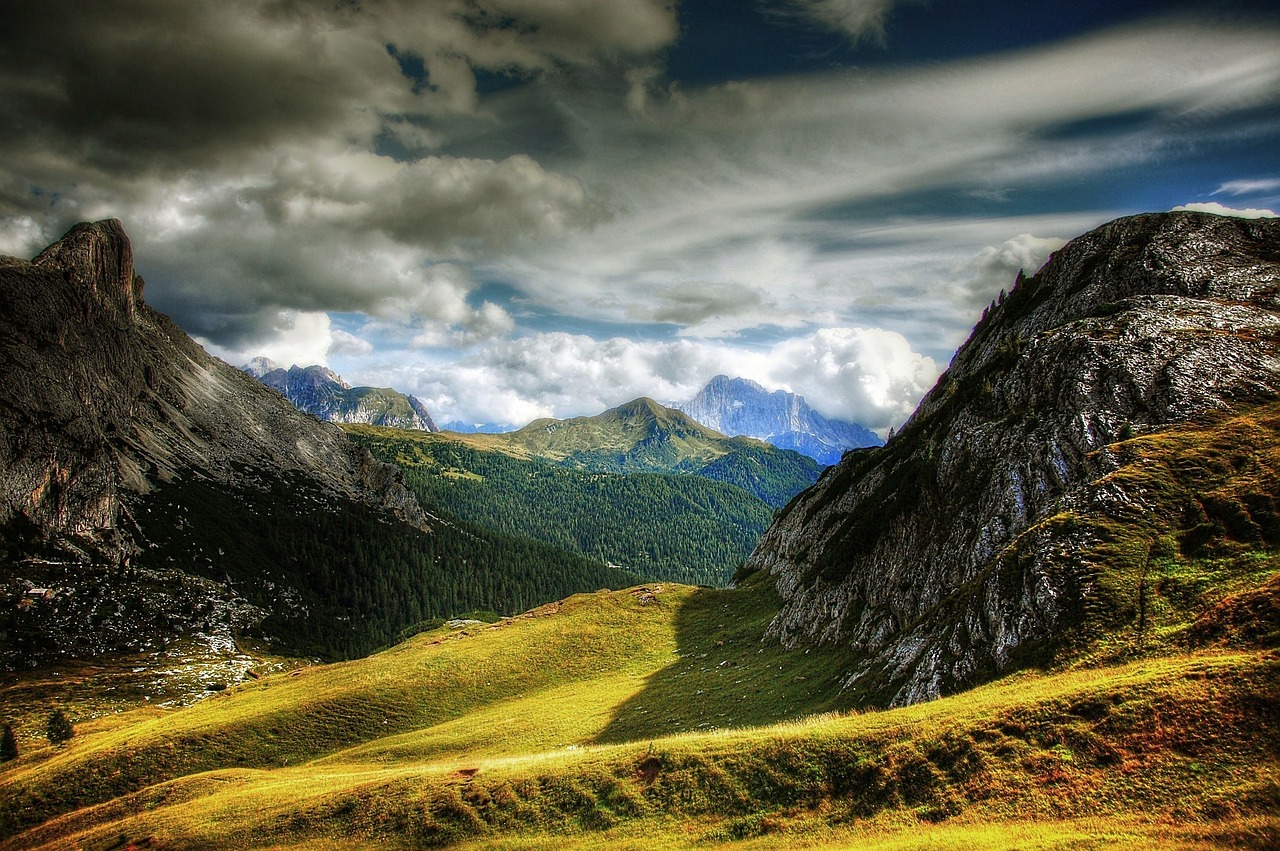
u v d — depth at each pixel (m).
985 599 46.69
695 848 33.78
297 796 50.25
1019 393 73.88
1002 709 32.84
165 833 48.22
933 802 29.95
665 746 42.50
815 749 36.75
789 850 30.75
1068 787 27.11
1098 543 43.50
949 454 76.25
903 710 38.19
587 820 38.94
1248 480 43.28
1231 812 22.72
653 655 107.38
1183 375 60.34
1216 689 27.97
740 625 108.94
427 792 45.00
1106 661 35.34
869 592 74.81
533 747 69.06
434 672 102.44
